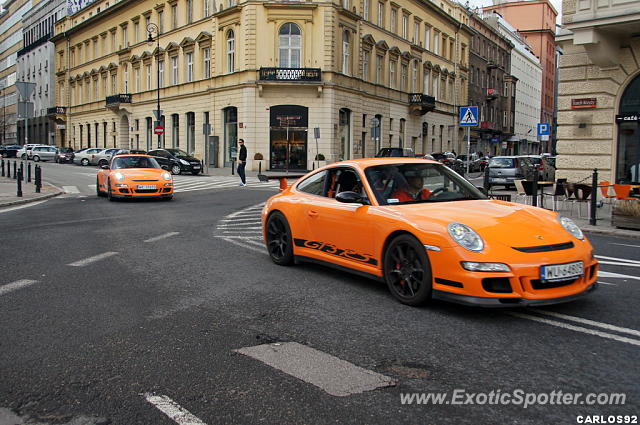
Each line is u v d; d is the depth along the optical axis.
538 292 4.94
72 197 19.59
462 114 16.56
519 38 87.94
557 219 5.73
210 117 41.19
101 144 59.31
